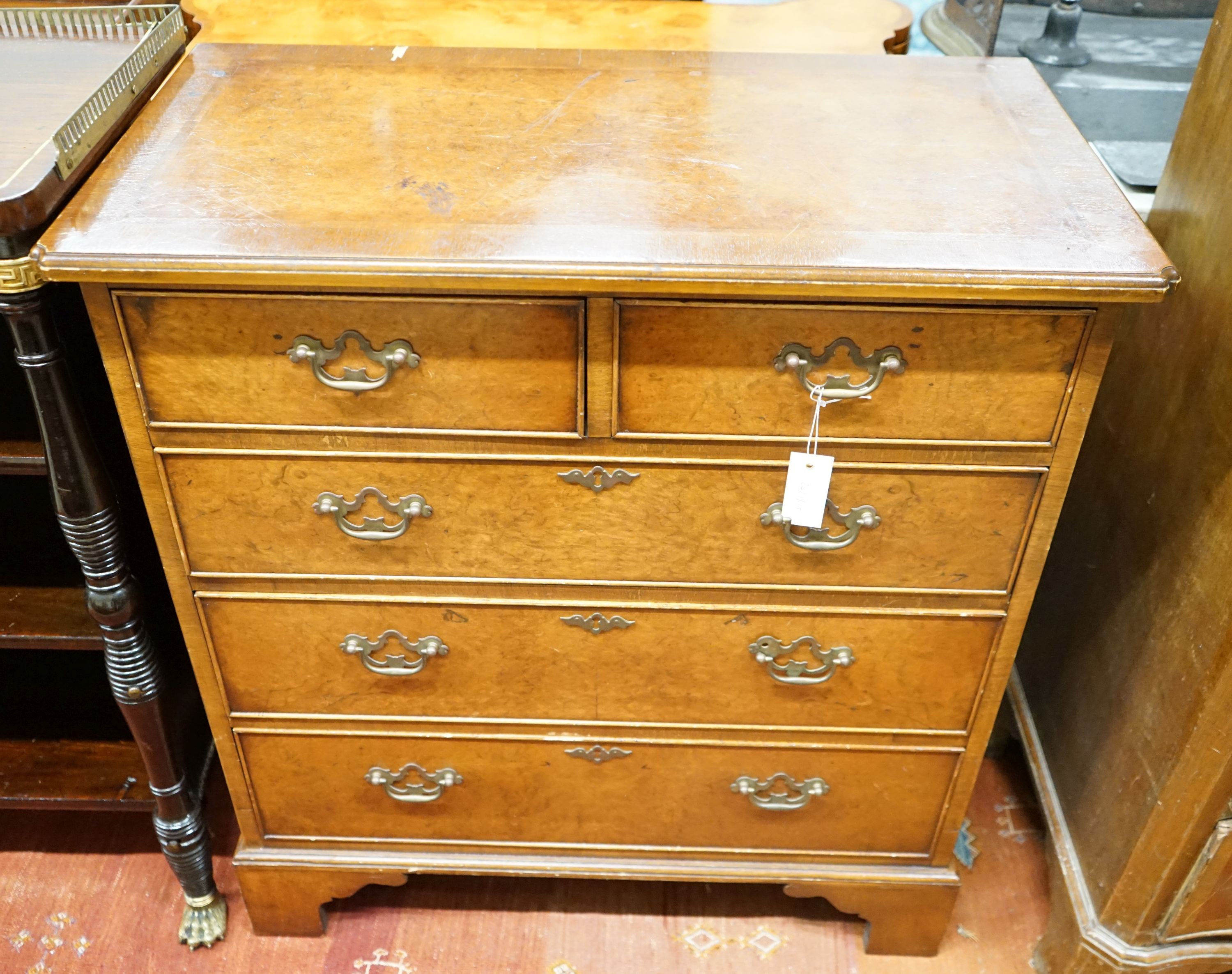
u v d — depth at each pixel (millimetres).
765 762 1402
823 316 1032
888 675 1312
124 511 1315
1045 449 1115
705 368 1069
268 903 1543
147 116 1226
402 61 1383
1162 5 1551
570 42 1534
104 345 1054
